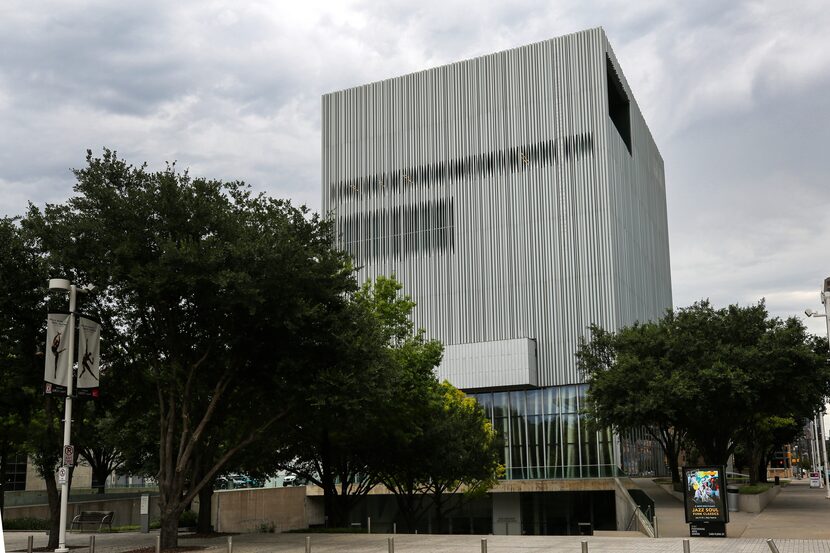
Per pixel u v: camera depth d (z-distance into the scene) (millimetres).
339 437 34250
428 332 79000
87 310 25672
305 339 25797
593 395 44156
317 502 58531
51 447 26297
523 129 79125
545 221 76125
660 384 40000
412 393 33844
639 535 30016
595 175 74875
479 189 79938
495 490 53844
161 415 25781
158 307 24656
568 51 78438
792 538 25906
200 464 28531
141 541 28062
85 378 23672
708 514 25359
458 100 83125
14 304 25516
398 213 83750
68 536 32031
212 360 27016
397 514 63125
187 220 24875
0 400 27516
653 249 97375
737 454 98188
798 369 40688
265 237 24469
